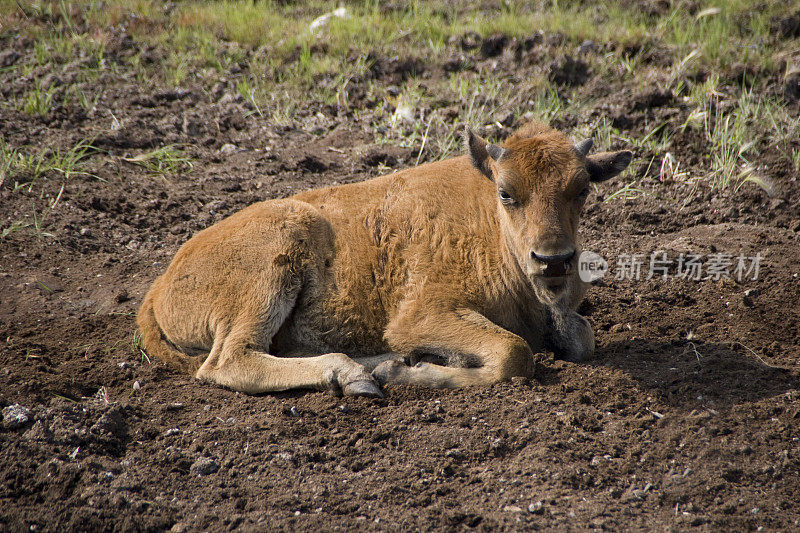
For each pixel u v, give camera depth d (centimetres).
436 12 4553
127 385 1833
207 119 3419
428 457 1525
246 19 4356
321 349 1966
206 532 1327
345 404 1716
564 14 4344
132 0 4538
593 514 1341
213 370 1856
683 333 2088
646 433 1563
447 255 1880
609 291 2364
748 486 1420
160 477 1467
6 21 4103
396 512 1370
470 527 1324
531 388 1728
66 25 4191
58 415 1619
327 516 1359
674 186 2906
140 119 3328
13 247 2461
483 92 3494
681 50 3747
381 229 1947
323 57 3922
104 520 1346
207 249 1947
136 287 2367
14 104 3334
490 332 1780
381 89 3656
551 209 1653
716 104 3269
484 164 1842
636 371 1825
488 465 1500
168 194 2872
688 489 1414
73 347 2016
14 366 1852
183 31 4125
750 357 1898
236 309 1888
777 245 2528
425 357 1880
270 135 3334
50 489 1425
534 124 1902
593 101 3447
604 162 1781
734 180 2878
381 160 3131
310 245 1927
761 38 3838
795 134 3031
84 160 3022
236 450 1554
